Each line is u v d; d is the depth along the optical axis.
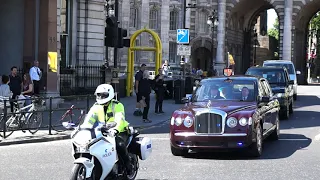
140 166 11.95
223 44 62.72
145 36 59.28
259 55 94.69
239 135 12.51
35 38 25.72
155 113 24.48
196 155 13.56
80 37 31.62
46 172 11.34
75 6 31.47
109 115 9.02
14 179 10.59
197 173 11.18
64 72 30.17
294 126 20.00
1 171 11.44
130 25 58.44
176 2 62.16
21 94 19.89
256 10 71.19
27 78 21.72
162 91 24.45
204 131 12.66
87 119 8.84
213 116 12.64
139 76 21.38
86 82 30.95
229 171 11.39
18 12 26.78
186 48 29.83
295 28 61.03
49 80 25.00
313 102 31.67
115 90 21.47
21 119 16.92
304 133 17.91
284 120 22.20
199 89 14.75
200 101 14.20
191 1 63.69
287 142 15.80
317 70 85.31
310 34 85.06
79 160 8.15
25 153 14.04
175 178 10.65
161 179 10.55
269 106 14.90
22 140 15.96
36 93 23.94
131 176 9.65
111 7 33.62
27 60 26.48
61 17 31.05
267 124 14.47
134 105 28.06
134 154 9.75
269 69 24.48
